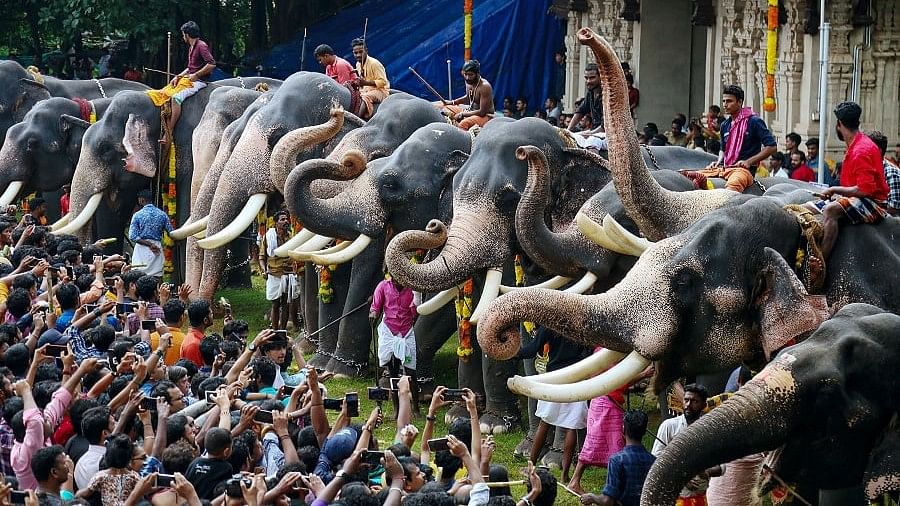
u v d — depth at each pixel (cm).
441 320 1499
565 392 1023
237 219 1702
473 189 1356
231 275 2164
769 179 1368
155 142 2009
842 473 870
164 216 1875
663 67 2478
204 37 3253
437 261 1331
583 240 1278
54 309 1350
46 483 920
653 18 2466
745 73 2189
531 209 1260
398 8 3045
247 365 1171
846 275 1051
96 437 1000
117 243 2069
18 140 2133
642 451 1030
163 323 1295
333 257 1485
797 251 1041
